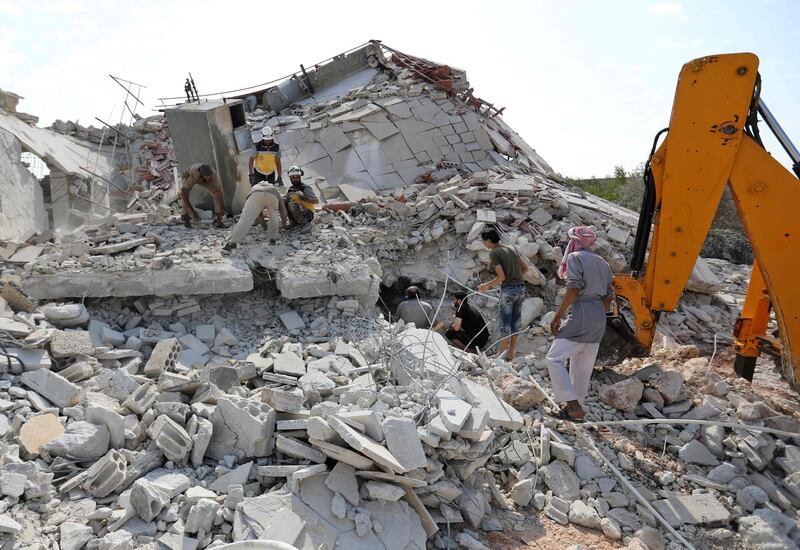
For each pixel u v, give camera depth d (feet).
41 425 13.70
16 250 25.21
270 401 14.47
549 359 17.30
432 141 45.65
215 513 12.15
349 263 23.20
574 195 41.14
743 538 14.03
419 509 13.00
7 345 16.31
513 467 15.69
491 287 23.73
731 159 16.52
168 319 21.12
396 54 54.49
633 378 18.49
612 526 13.93
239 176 28.84
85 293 20.43
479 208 34.12
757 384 23.07
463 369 19.29
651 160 18.02
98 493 12.42
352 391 15.71
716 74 16.17
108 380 16.03
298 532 11.70
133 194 43.47
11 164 36.50
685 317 30.60
